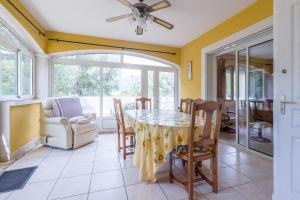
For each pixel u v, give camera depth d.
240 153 2.95
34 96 3.79
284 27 1.50
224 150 3.11
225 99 4.31
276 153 1.58
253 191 1.78
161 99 5.15
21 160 2.56
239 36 2.89
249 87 3.01
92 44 4.14
